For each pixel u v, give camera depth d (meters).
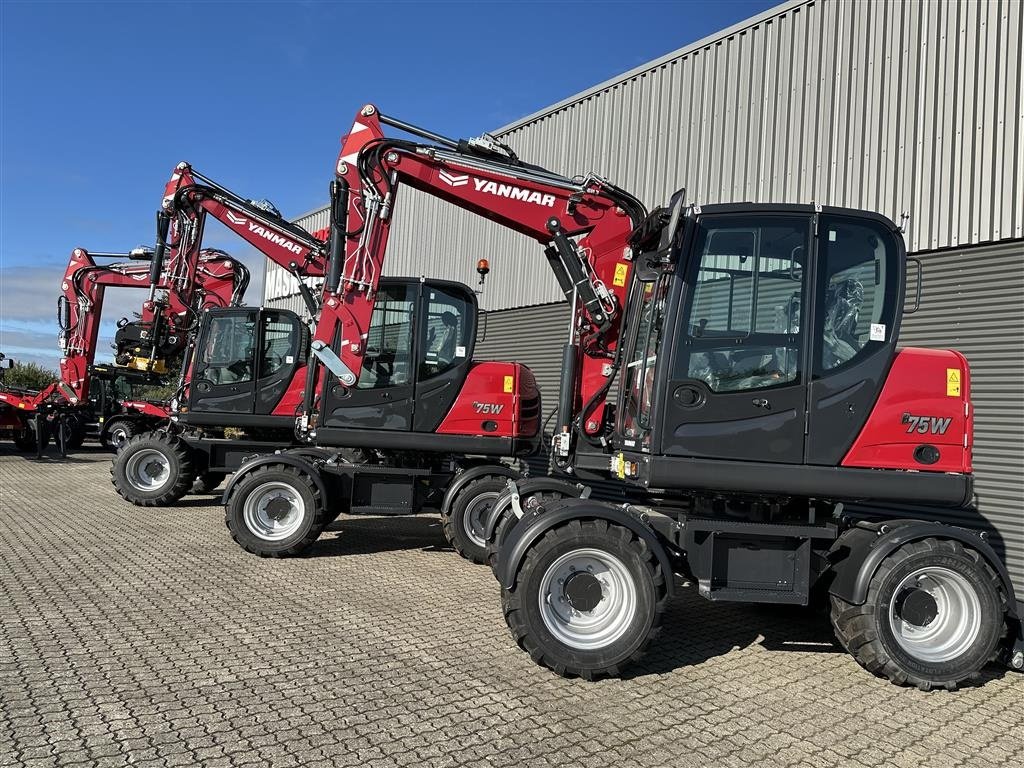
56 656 4.34
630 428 5.22
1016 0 6.71
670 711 3.96
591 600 4.38
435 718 3.71
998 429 6.77
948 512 7.02
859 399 4.58
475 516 7.34
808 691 4.36
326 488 7.22
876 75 7.68
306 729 3.52
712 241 4.62
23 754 3.16
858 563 4.55
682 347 4.55
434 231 14.19
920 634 4.55
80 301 15.14
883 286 4.66
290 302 19.70
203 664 4.32
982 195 6.86
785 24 8.52
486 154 6.67
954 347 7.07
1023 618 4.82
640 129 10.23
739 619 5.90
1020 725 3.97
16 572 6.26
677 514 5.21
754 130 8.78
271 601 5.70
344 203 6.60
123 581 6.09
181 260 10.01
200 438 9.90
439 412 7.41
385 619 5.34
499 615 5.55
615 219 6.36
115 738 3.34
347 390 7.30
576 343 6.36
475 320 7.57
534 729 3.64
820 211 4.64
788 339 4.59
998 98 6.79
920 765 3.46
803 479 4.53
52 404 16.77
